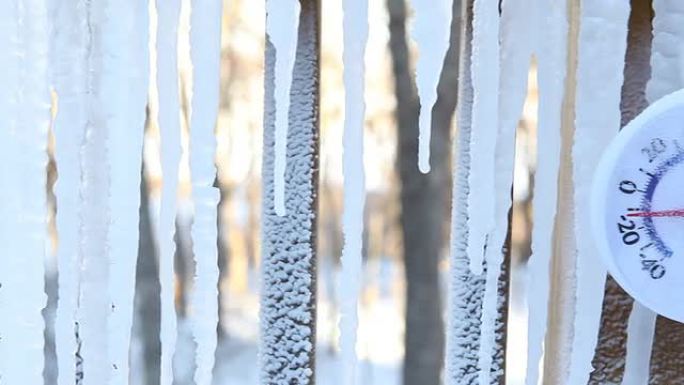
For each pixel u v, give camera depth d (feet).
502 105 2.01
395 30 4.65
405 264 4.68
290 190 2.08
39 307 2.03
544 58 2.00
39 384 2.04
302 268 2.08
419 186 4.65
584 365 2.01
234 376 7.07
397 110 4.71
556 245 2.05
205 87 2.00
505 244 2.04
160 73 2.01
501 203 2.01
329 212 7.14
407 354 4.64
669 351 2.01
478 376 2.06
